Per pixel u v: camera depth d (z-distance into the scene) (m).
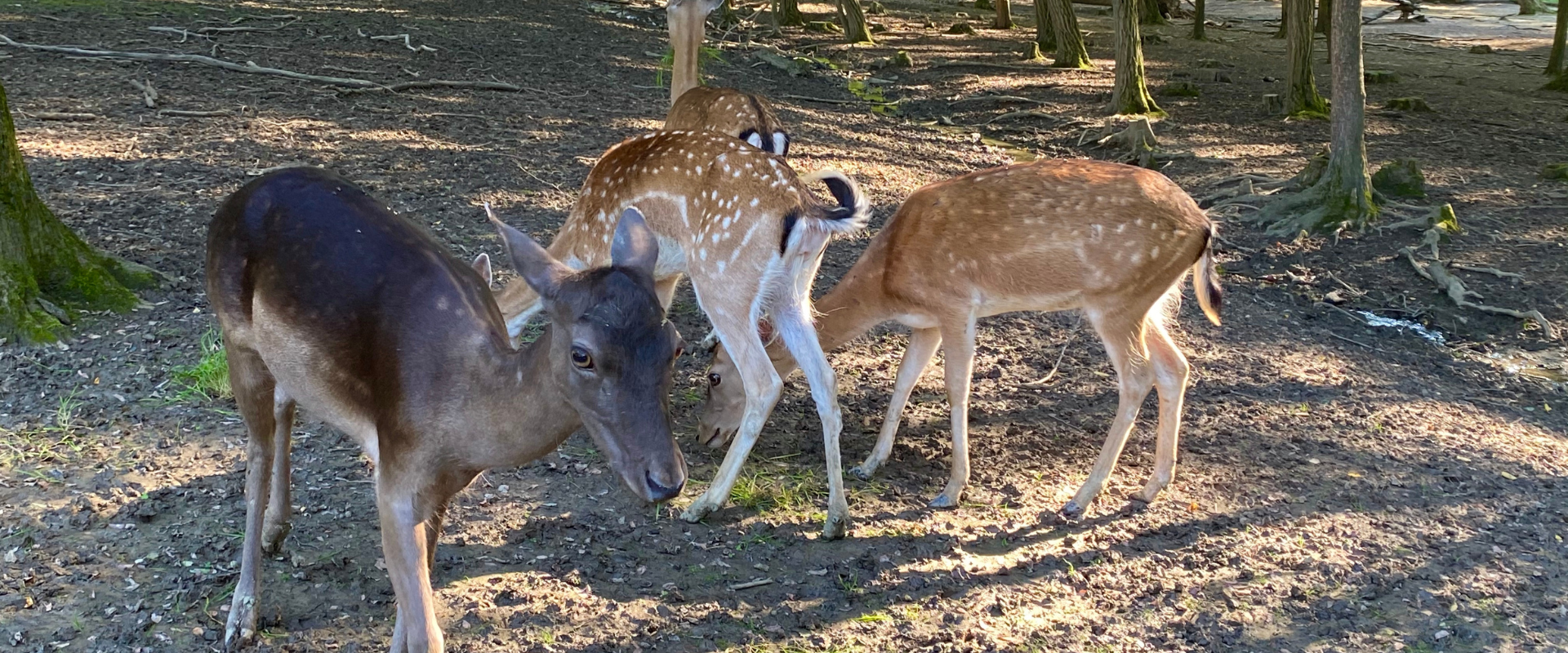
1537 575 4.11
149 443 4.30
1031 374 6.04
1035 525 4.43
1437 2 32.16
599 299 2.32
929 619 3.71
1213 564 4.14
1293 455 5.13
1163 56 19.98
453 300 2.75
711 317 4.36
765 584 3.88
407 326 2.69
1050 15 19.14
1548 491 4.86
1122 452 5.12
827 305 4.83
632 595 3.72
